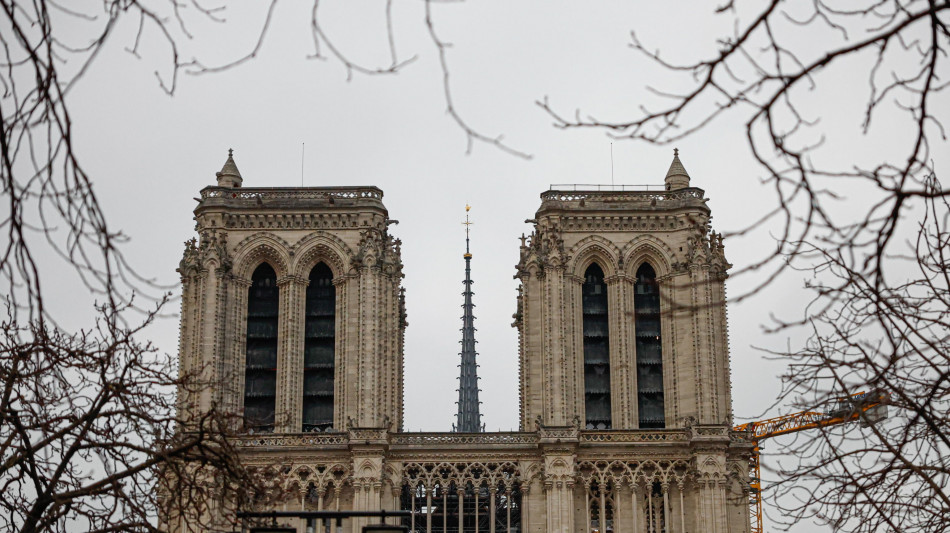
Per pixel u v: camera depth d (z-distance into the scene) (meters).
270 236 133.12
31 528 40.53
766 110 21.77
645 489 125.88
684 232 133.12
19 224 22.50
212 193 133.88
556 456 125.06
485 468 127.06
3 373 39.59
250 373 131.50
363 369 128.00
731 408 128.25
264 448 125.69
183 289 131.88
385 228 134.38
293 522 124.31
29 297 23.48
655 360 131.62
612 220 133.00
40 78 21.94
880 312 29.44
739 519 125.56
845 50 21.41
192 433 44.72
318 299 134.00
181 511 43.16
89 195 22.69
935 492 34.34
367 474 124.62
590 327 132.62
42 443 40.16
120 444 41.34
